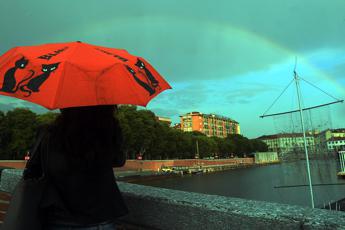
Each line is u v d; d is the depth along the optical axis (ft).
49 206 8.21
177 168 416.26
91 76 8.49
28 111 277.44
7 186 19.49
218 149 633.61
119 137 9.32
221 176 420.77
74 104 7.95
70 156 8.23
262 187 282.36
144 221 12.53
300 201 77.15
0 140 271.49
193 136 547.08
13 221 7.94
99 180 8.70
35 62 8.64
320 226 8.46
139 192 13.14
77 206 8.40
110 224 8.97
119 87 8.70
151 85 9.98
